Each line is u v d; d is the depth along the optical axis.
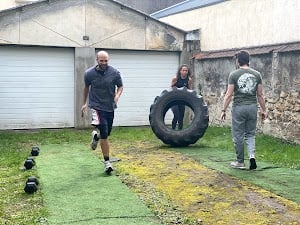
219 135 7.29
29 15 8.43
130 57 9.24
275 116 6.93
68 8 8.66
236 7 8.14
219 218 3.07
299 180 4.09
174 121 6.89
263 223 2.95
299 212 3.15
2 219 3.12
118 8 8.96
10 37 8.36
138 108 9.34
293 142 6.49
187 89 6.30
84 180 4.18
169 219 3.06
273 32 7.16
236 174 4.34
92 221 3.03
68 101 8.89
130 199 3.53
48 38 8.59
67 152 5.87
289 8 6.77
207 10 9.12
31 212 3.26
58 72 8.80
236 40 8.16
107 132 4.50
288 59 6.61
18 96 8.62
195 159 5.18
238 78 4.45
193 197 3.57
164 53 9.45
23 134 7.88
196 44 9.45
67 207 3.35
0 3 10.84
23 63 8.59
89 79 4.50
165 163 4.95
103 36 8.92
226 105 4.51
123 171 4.53
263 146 6.15
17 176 4.46
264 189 3.77
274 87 6.93
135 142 6.77
